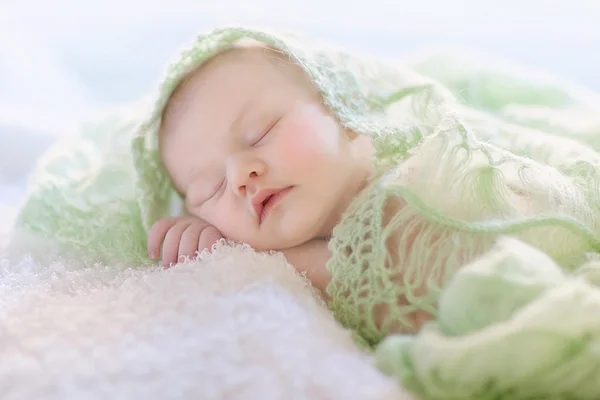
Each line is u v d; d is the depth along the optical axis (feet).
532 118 4.27
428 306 2.68
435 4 5.97
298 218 3.13
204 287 2.65
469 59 4.74
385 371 2.15
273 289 2.61
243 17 5.58
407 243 2.77
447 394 2.01
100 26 5.83
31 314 2.48
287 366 2.05
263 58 3.51
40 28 5.78
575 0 5.82
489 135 3.71
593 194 3.23
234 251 2.99
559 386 1.97
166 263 3.32
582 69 5.46
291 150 3.17
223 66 3.50
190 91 3.52
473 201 2.86
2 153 4.55
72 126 4.58
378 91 3.60
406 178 2.91
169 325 2.34
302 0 5.82
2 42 5.49
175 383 1.96
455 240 2.70
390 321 2.77
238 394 1.94
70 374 2.02
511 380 1.95
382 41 5.70
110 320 2.41
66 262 3.58
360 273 2.85
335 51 3.73
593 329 1.91
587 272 2.33
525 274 2.10
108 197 3.79
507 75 4.58
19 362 2.11
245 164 3.16
